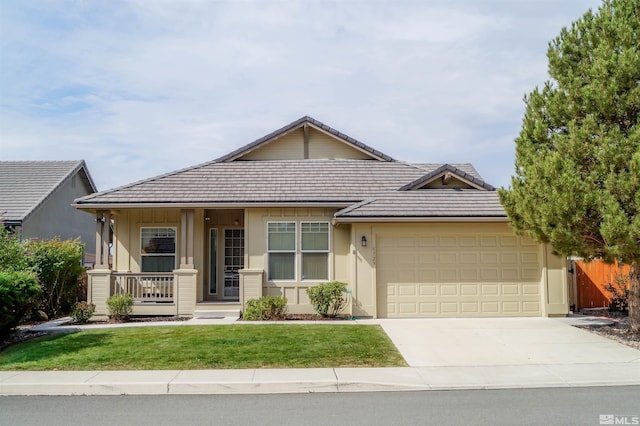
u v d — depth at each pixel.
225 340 11.37
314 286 15.35
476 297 15.07
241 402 7.57
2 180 24.81
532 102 12.79
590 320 14.27
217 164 18.94
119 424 6.56
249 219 16.14
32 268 15.20
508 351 10.55
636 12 11.55
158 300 16.03
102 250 16.06
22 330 13.70
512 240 15.21
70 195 26.53
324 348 10.58
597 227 11.12
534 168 11.77
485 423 6.50
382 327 13.12
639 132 10.52
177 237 17.45
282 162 19.17
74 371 9.11
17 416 6.94
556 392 8.00
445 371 9.09
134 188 16.72
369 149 19.66
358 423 6.53
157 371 9.02
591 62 11.90
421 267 15.12
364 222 14.95
